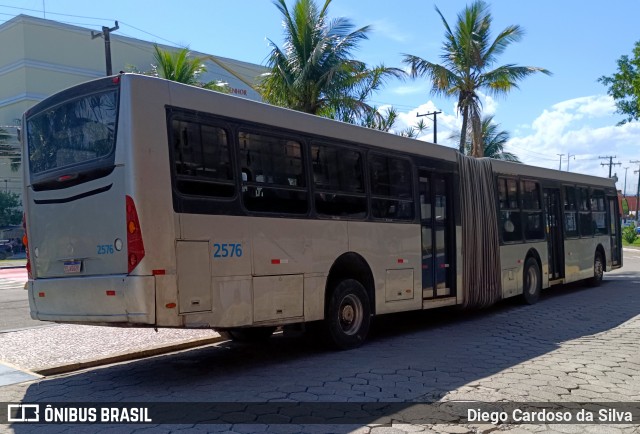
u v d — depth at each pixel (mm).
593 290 16328
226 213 6816
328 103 18078
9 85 44969
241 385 6543
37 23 44031
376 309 9023
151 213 6117
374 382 6578
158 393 6270
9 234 48844
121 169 6164
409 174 9938
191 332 9719
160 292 6082
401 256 9578
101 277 6281
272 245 7328
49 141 7031
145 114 6219
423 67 22172
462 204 11172
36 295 7082
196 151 6613
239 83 49156
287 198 7621
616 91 27453
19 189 51562
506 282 12328
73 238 6633
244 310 6914
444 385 6445
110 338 9242
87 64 46062
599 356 7914
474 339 9273
